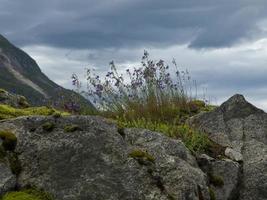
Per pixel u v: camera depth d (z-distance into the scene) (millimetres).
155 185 3035
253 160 3883
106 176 3018
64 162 3064
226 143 4125
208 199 3199
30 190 2967
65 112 4223
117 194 2961
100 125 3260
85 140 3150
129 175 3037
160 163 3168
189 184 3088
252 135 4160
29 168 3059
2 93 4184
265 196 3703
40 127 3219
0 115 3570
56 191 2959
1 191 2934
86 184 2980
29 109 3955
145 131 3441
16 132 3195
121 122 4156
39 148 3125
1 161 3043
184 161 3283
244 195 3719
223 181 3658
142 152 3176
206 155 3766
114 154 3115
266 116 4293
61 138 3162
